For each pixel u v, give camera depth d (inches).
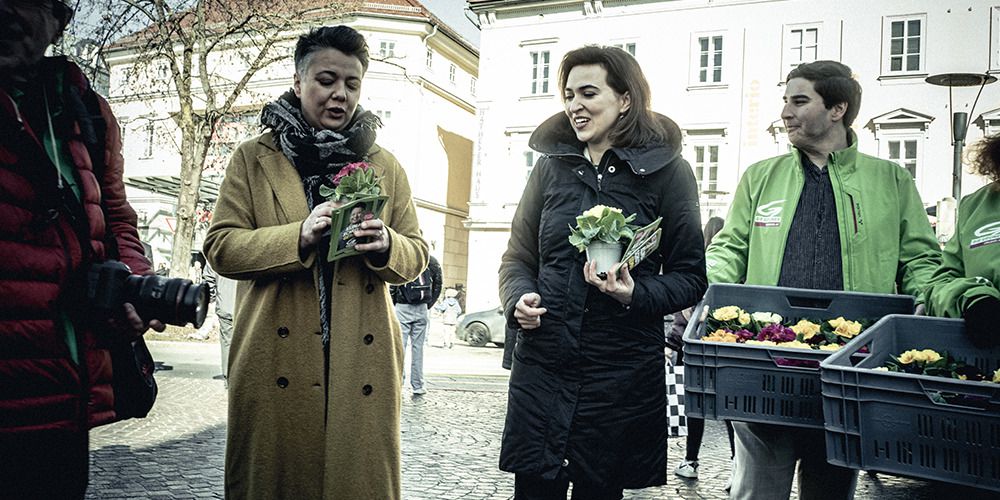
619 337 104.5
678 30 1042.1
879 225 133.6
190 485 194.4
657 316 104.7
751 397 112.3
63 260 77.1
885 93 936.3
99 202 85.6
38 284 74.7
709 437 296.4
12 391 72.5
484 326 748.0
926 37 919.7
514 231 118.6
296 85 112.5
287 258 100.7
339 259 104.5
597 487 103.4
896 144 935.7
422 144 1341.0
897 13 932.6
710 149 1026.1
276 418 103.2
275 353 103.9
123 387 87.2
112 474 201.5
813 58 973.2
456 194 1472.7
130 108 1395.2
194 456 225.6
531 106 1144.8
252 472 102.3
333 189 104.2
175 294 79.4
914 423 90.0
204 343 575.8
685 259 109.0
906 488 221.8
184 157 777.6
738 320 123.2
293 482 103.6
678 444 279.7
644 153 107.7
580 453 103.5
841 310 127.3
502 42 1161.4
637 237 99.8
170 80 781.9
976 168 114.7
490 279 1165.1
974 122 897.5
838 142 138.9
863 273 132.7
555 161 114.3
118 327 81.4
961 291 110.8
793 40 983.6
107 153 90.2
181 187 776.9
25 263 73.6
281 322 104.5
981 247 112.7
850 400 94.4
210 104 768.9
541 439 104.7
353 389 104.8
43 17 78.2
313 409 103.7
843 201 134.8
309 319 104.6
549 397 105.3
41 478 75.3
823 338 118.6
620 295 100.6
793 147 142.0
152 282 80.0
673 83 1042.7
